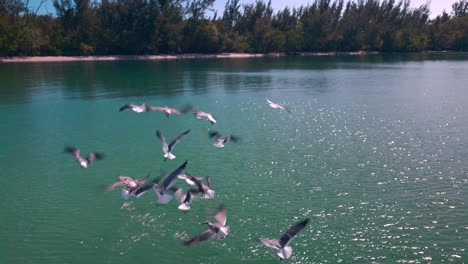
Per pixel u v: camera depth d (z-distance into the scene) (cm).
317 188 2634
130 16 16350
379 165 3072
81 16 15650
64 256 1889
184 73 10456
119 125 4369
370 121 4562
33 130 4109
